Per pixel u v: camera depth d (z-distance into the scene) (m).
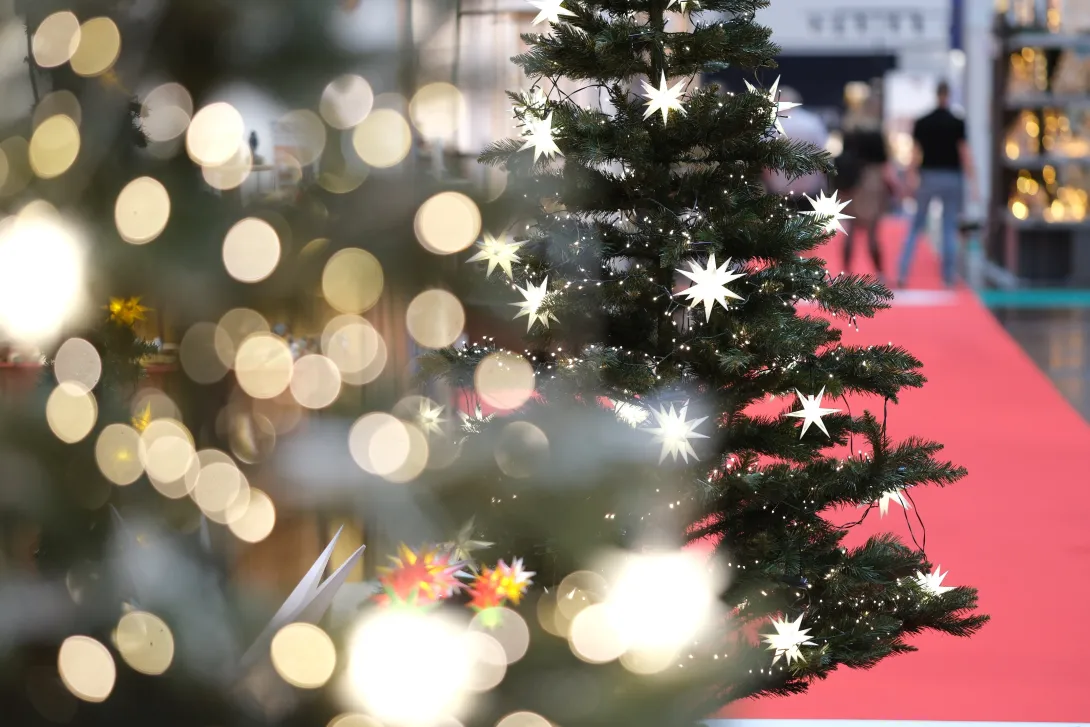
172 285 2.24
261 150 2.22
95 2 2.11
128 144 2.19
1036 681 8.76
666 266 6.07
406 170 2.26
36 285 2.24
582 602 5.54
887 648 6.42
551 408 5.71
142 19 2.11
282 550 2.80
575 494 4.86
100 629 2.57
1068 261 30.47
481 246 3.53
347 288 2.28
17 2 2.11
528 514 5.10
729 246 6.46
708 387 6.36
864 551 6.83
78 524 2.48
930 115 28.45
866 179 28.75
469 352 6.25
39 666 2.61
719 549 6.52
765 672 6.19
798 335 6.25
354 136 2.19
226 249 2.21
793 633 5.98
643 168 6.36
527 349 6.72
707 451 6.38
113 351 2.44
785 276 6.46
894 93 54.53
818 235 6.35
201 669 2.67
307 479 2.43
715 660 5.97
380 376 2.43
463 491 3.30
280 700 3.36
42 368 2.77
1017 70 31.09
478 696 4.72
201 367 2.32
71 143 2.16
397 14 2.18
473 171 2.46
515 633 5.07
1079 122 30.72
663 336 6.58
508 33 2.37
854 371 6.49
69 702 2.63
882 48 54.94
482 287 2.44
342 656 4.12
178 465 2.40
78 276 2.24
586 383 6.01
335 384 2.38
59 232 2.19
